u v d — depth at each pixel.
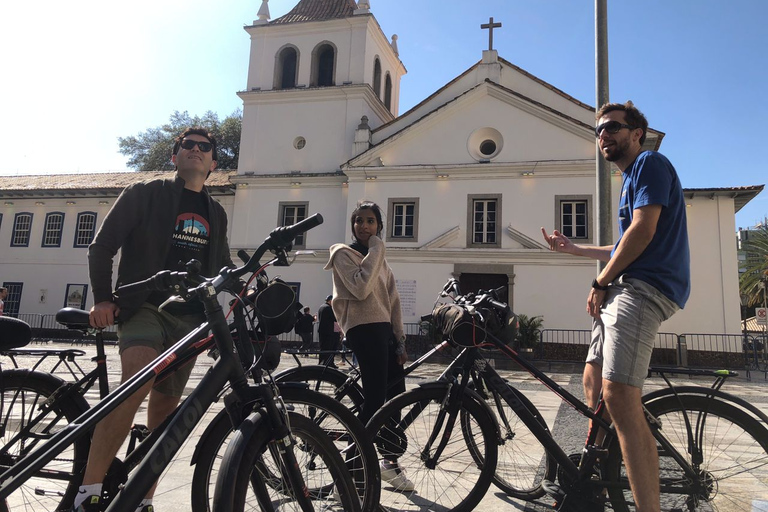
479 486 2.88
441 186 20.17
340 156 22.23
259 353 2.19
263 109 23.34
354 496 2.09
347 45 23.02
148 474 1.75
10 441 2.50
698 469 2.54
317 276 21.19
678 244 2.45
